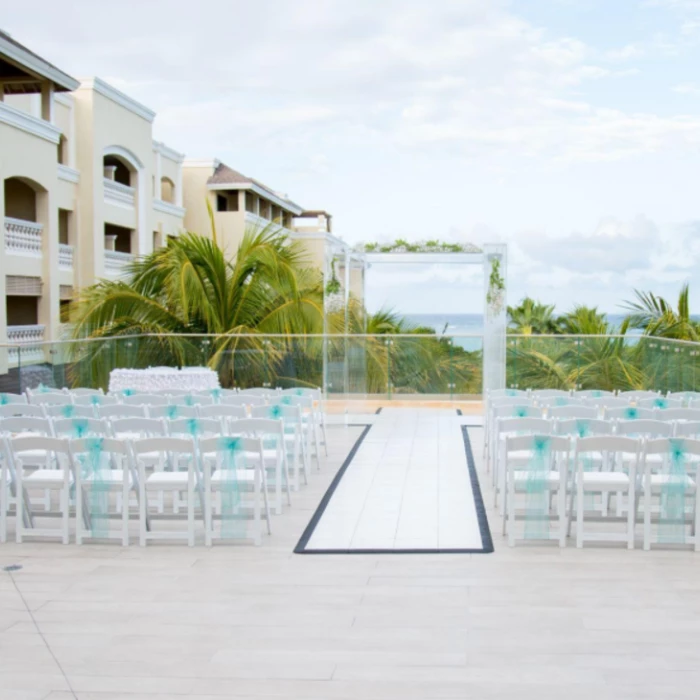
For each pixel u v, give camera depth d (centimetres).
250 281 1725
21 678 448
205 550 672
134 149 2617
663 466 746
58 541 696
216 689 433
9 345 1152
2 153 1788
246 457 789
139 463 718
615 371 1453
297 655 472
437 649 478
